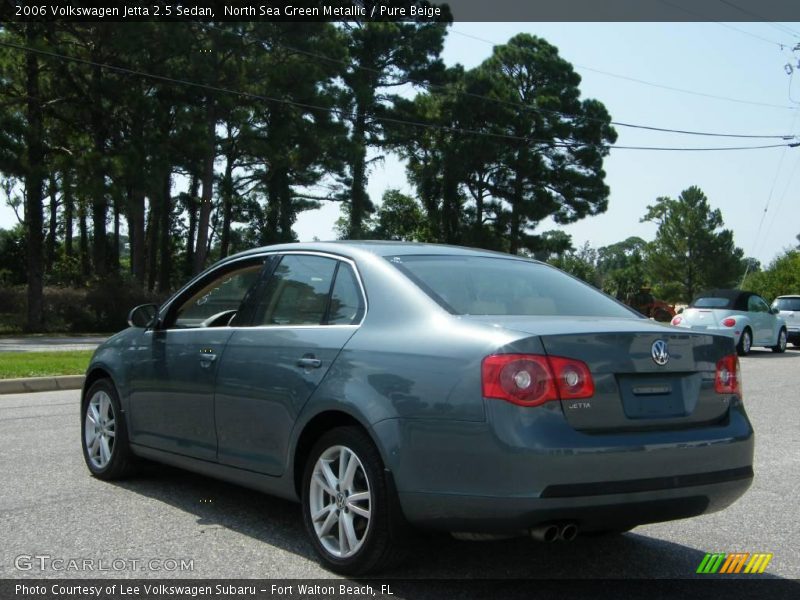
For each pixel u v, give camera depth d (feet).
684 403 13.44
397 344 13.52
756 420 32.12
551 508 11.75
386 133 159.53
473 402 12.17
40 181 96.02
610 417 12.53
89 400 21.03
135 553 14.89
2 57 99.66
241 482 16.14
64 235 203.10
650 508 12.53
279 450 15.01
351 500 13.64
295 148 123.85
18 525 16.52
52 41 99.35
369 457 13.24
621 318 15.05
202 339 17.37
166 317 19.03
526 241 176.04
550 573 14.35
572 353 12.44
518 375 12.05
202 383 16.92
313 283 15.90
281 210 155.43
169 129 110.11
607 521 12.30
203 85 108.27
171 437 17.97
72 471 21.25
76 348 66.64
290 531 16.34
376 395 13.29
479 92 161.07
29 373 40.32
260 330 16.16
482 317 13.57
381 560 13.24
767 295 163.02
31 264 101.24
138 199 103.76
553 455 11.75
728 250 240.12
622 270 264.11
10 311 103.24
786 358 66.59
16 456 22.95
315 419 14.38
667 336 13.39
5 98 101.35
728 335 14.56
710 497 13.25
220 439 16.48
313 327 15.20
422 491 12.53
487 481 11.97
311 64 116.37
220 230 178.09
